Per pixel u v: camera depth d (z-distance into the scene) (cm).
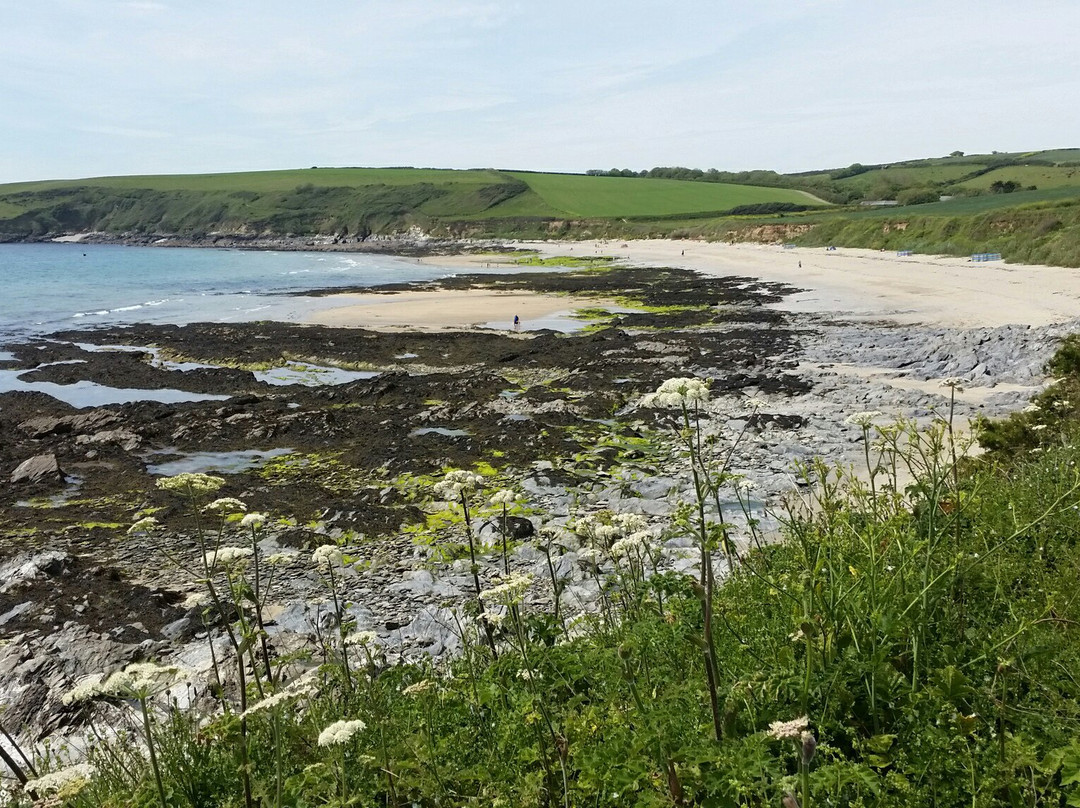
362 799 413
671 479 1655
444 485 695
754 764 332
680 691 434
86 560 1414
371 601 1217
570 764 423
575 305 5003
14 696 965
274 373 3142
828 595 472
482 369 3005
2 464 1977
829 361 2797
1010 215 6469
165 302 5622
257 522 607
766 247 9306
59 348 3591
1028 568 573
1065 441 998
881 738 360
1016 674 409
